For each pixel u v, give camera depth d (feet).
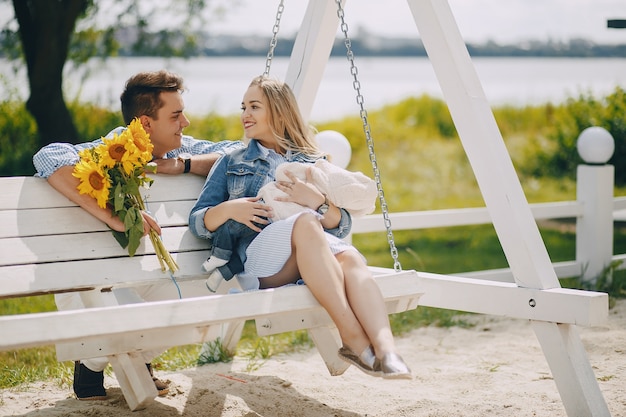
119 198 11.02
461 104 12.05
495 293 11.96
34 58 30.96
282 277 10.95
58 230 11.16
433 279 12.73
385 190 42.06
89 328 8.81
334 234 11.62
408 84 67.41
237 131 40.93
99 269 11.18
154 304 9.25
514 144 46.98
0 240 10.75
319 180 11.56
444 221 19.30
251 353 15.80
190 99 43.70
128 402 11.00
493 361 14.92
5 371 14.14
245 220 11.27
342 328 10.15
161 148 12.46
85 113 37.52
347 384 13.61
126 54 36.65
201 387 13.21
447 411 11.97
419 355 15.62
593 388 11.34
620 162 35.19
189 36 36.19
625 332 16.44
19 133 35.78
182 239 12.09
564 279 21.38
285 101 12.37
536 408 12.09
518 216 11.74
